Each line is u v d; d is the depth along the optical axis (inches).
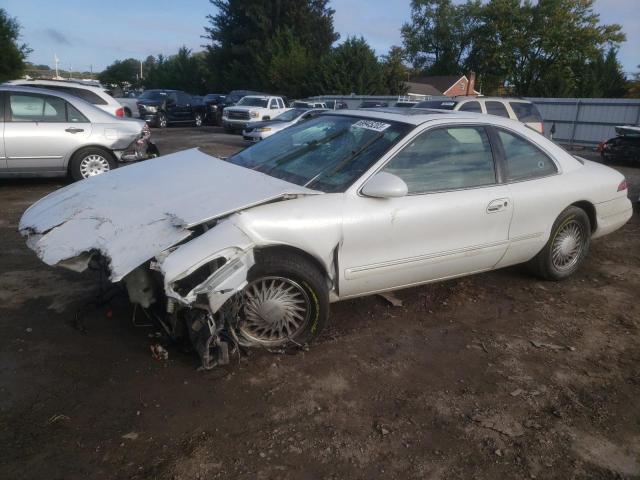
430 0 2250.2
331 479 94.0
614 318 165.0
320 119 175.3
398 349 139.7
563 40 1788.9
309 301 131.3
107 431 103.0
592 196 182.4
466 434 107.8
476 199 152.0
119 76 2812.5
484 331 152.4
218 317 121.3
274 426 107.2
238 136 843.4
